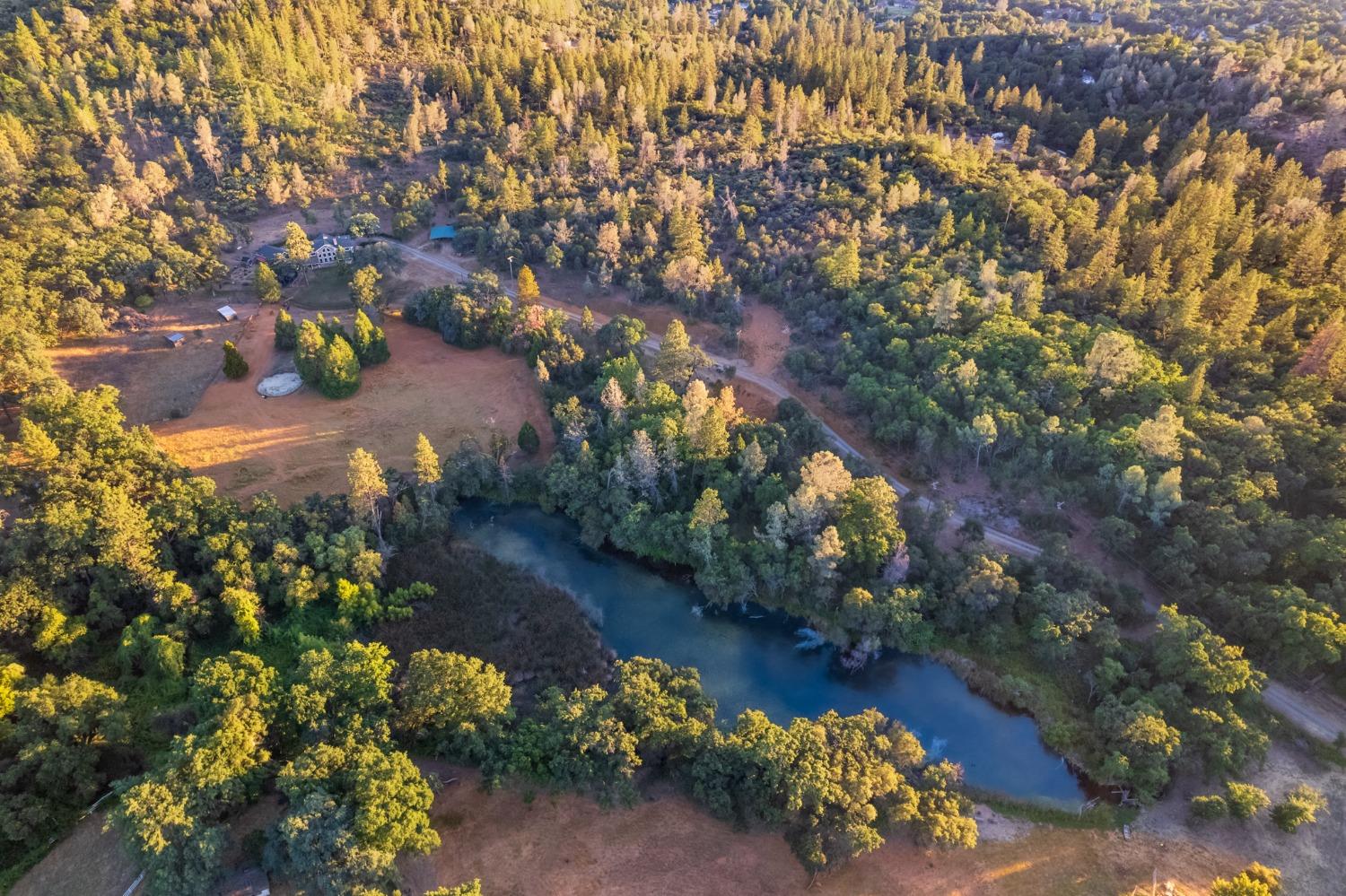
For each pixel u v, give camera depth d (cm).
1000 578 9562
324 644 8600
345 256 16850
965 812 7462
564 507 11981
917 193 17388
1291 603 8800
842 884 7038
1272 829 7594
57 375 13062
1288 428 10662
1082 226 15088
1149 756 7869
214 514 9912
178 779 6378
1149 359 12244
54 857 6781
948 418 11856
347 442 12850
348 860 5912
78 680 7462
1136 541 10506
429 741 7962
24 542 8781
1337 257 13738
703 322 15812
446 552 11069
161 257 15600
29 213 14838
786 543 10456
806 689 9381
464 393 14088
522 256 17000
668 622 10231
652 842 7306
